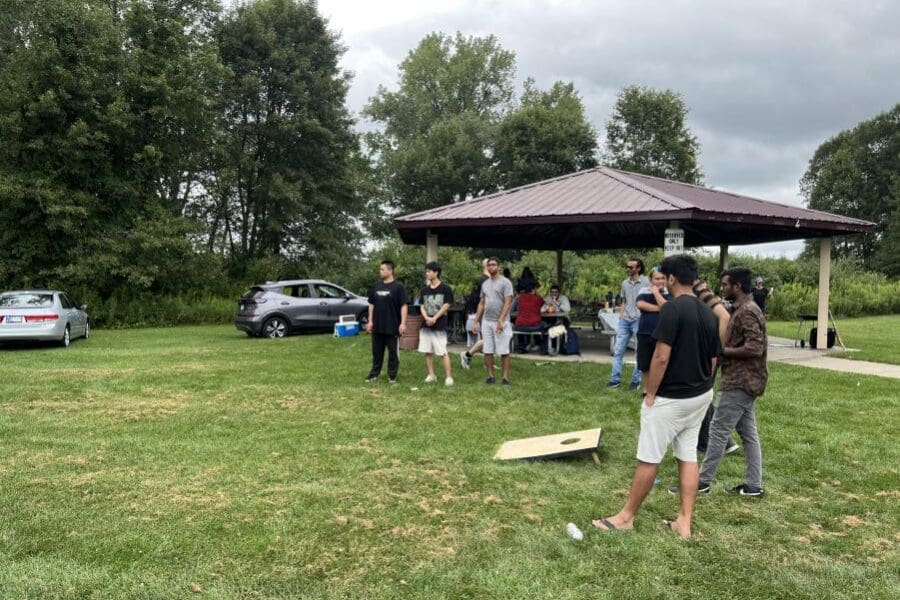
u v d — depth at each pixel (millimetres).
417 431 6207
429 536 3752
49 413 6980
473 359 11266
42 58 18719
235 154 27719
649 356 5766
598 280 25250
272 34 27281
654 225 14891
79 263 19125
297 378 9273
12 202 18484
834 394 8047
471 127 45906
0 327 12906
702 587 3166
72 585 3131
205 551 3533
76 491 4469
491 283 8711
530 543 3650
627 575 3277
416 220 12422
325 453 5445
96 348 13461
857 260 45250
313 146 28547
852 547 3664
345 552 3537
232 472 4918
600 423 6559
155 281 22109
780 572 3334
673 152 39375
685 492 3785
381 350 8969
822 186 52438
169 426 6395
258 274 26656
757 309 4406
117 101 19531
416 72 52188
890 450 5578
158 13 22094
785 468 5117
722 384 4512
